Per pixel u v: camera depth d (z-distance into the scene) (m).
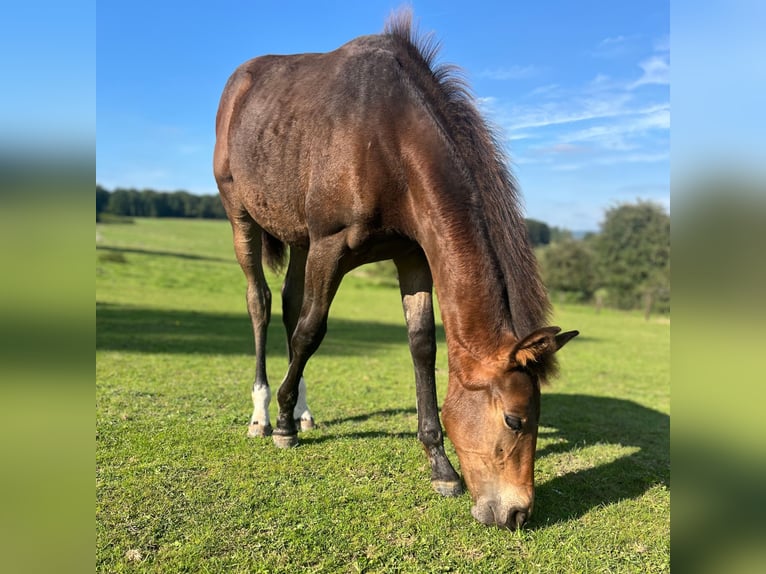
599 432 4.81
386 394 5.96
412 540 2.64
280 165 3.60
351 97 3.24
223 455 3.66
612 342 14.01
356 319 16.27
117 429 4.11
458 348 2.77
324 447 3.88
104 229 46.28
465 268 2.78
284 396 3.81
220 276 27.97
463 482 3.35
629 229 32.84
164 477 3.24
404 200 3.07
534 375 2.58
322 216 3.29
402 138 3.03
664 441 4.55
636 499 3.22
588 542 2.67
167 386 5.75
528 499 2.59
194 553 2.45
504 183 2.97
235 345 9.27
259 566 2.38
